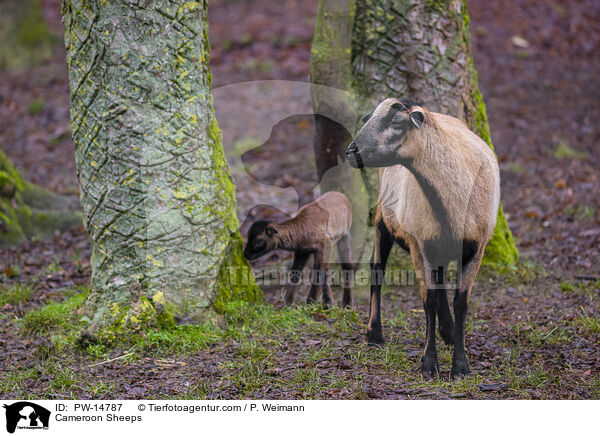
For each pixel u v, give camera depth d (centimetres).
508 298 945
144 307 772
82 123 788
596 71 2327
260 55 2438
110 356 738
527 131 1888
